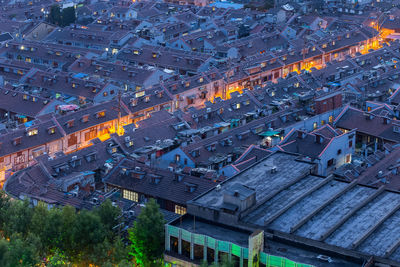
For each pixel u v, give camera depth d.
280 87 183.25
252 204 97.56
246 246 89.38
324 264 84.94
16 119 174.00
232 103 169.38
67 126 155.62
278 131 148.88
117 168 124.94
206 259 90.06
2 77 198.25
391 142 144.62
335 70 199.38
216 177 119.62
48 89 192.38
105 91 184.12
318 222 93.94
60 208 111.50
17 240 91.31
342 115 155.88
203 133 153.50
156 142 146.50
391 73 190.50
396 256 84.50
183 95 185.62
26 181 123.25
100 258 93.88
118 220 101.44
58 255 93.31
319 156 132.25
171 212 110.94
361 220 94.12
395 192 103.12
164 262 93.81
